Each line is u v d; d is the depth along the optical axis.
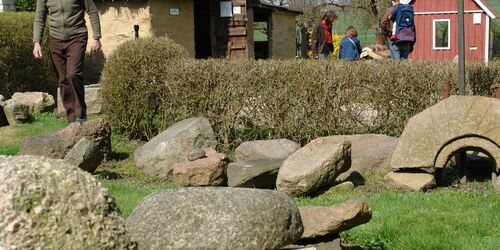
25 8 24.28
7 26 17.94
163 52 12.01
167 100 11.77
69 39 11.31
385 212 7.25
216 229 4.41
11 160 3.47
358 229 6.65
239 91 11.17
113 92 12.34
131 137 12.40
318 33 20.08
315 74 10.95
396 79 10.81
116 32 23.38
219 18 25.36
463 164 9.01
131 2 23.23
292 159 8.41
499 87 10.88
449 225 6.91
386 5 37.97
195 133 9.96
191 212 4.49
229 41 25.41
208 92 11.35
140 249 4.45
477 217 7.09
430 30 30.33
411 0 30.45
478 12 29.67
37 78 18.66
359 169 9.25
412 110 10.79
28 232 3.22
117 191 8.41
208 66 11.34
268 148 9.99
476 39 29.77
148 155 10.02
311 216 5.64
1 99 15.19
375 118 10.95
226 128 11.27
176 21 24.00
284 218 4.60
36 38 11.48
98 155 9.22
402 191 8.46
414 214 7.20
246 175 8.53
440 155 8.44
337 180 8.94
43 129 13.69
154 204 4.61
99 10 23.48
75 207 3.36
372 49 24.89
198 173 8.85
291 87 10.98
